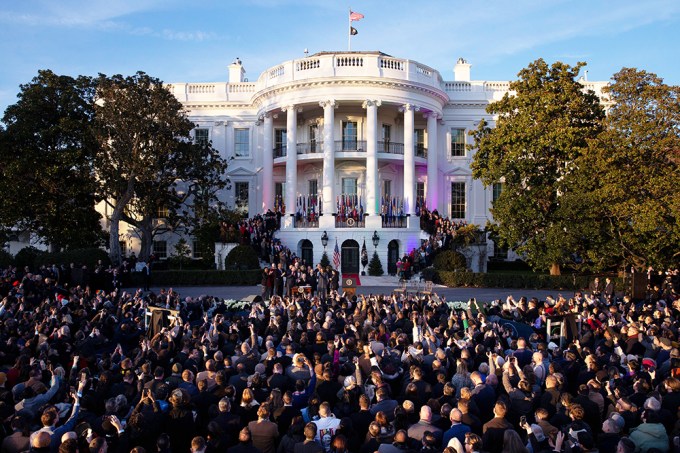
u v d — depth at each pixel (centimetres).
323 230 3928
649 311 1784
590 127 3219
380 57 4100
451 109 4822
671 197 2611
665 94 2769
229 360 1045
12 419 747
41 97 3512
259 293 3009
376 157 4069
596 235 2931
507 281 3306
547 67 3388
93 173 3612
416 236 4000
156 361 1107
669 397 851
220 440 693
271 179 4453
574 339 1489
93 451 624
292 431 709
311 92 4091
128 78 3566
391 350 1196
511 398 859
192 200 4700
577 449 680
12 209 3347
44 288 2177
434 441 652
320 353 1166
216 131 4828
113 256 3634
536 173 3281
